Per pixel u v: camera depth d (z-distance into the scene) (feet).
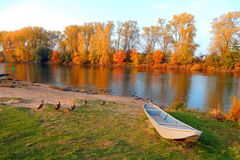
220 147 26.37
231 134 31.30
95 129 30.32
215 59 178.50
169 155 23.58
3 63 244.01
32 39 255.29
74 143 25.40
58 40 264.72
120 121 34.45
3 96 50.88
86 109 41.24
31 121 31.76
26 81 108.47
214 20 179.32
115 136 28.17
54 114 36.09
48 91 70.95
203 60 191.21
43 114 35.76
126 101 62.85
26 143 24.77
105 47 215.31
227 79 126.11
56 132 28.43
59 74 147.13
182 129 25.18
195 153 24.40
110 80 120.37
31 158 21.58
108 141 26.50
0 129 28.32
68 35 243.60
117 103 51.90
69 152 23.06
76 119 34.22
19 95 54.24
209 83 111.45
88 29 240.53
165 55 206.49
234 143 28.02
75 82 113.19
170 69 188.24
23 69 179.11
